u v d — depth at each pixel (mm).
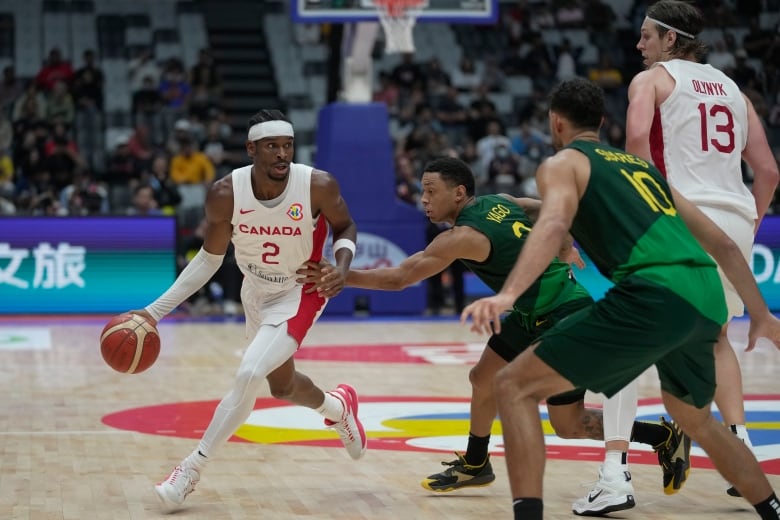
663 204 4555
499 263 5520
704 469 6578
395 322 16828
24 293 17078
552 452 7070
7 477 6289
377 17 16562
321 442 7477
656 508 5602
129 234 17266
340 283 5707
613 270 4477
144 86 23766
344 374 10977
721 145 5809
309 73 26422
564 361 4324
